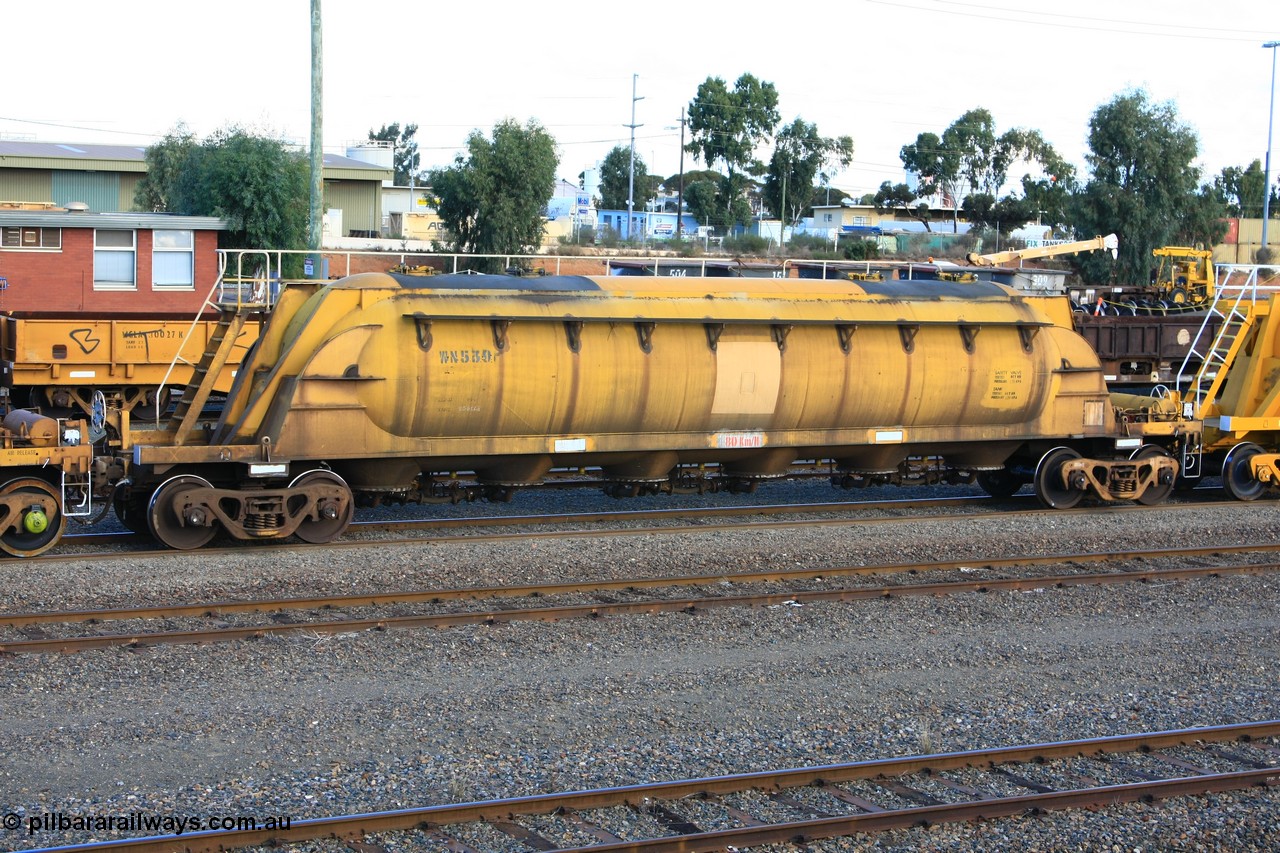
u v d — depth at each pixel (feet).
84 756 27.81
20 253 103.24
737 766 27.86
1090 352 62.44
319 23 94.17
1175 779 26.94
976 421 60.03
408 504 60.59
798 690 33.73
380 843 23.62
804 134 297.74
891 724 31.09
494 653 36.35
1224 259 240.53
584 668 35.24
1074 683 35.01
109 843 22.27
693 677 34.47
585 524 56.03
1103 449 64.13
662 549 49.52
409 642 36.99
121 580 42.52
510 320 50.78
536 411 51.67
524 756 28.17
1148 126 196.54
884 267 113.60
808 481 70.69
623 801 25.59
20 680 32.63
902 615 41.86
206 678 33.40
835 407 56.95
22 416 48.47
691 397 54.13
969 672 35.86
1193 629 41.11
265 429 49.29
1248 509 63.16
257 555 46.88
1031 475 65.26
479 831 24.23
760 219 319.68
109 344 85.61
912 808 25.31
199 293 109.40
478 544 49.78
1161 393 68.64
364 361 49.06
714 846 23.67
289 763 27.66
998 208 290.56
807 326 56.34
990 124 316.60
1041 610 43.09
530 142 166.61
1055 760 28.73
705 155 296.71
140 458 46.52
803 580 46.52
